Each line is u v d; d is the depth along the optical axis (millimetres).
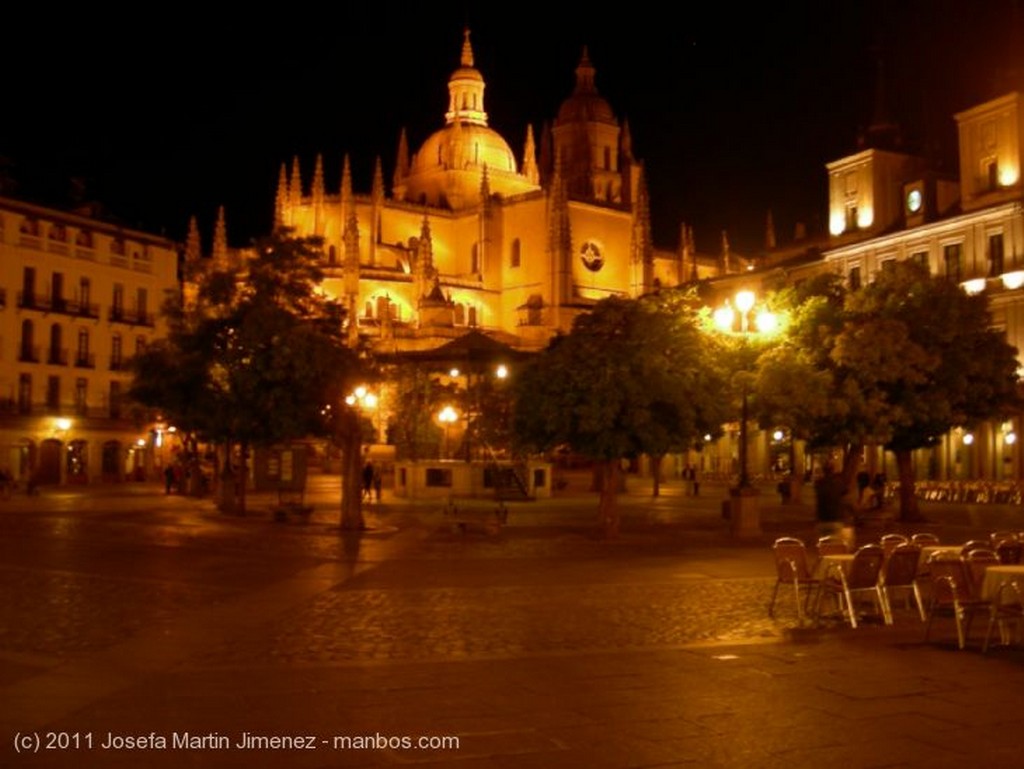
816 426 35188
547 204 114500
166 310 42250
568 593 19062
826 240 91812
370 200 115875
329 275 106875
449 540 29766
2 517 39500
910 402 35531
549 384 30297
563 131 132250
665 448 29812
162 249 80750
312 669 12312
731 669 12422
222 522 36500
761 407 32656
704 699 10898
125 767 8477
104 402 75438
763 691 11273
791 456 71438
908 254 62062
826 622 15961
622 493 60625
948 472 59250
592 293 116375
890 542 18625
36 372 70875
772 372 32188
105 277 75938
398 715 10172
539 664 12664
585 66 134000
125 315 77188
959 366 36375
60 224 72812
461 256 121750
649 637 14570
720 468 81062
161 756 8766
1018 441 54812
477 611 16875
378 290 109812
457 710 10375
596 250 117500
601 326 30609
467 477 51938
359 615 16375
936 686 11547
